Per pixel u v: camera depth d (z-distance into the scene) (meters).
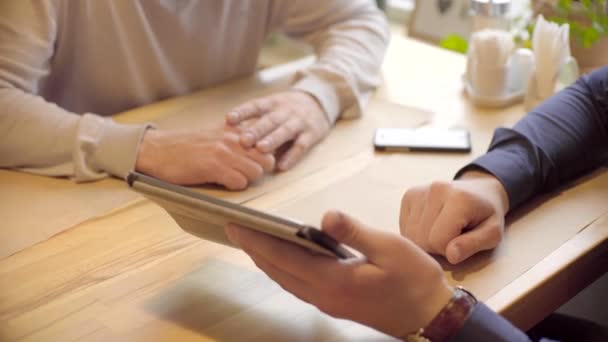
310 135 1.14
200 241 0.93
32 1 1.15
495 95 1.27
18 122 1.09
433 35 2.05
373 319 0.71
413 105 1.30
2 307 0.81
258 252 0.71
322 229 0.66
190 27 1.37
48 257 0.90
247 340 0.75
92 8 1.24
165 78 1.38
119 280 0.85
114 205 1.01
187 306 0.81
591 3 1.28
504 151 0.99
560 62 1.21
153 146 1.08
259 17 1.49
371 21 1.46
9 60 1.13
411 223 0.88
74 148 1.07
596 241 0.89
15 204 1.01
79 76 1.33
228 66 1.50
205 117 1.26
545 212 0.95
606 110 1.05
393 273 0.69
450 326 0.70
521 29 1.39
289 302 0.81
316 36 1.48
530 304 0.82
